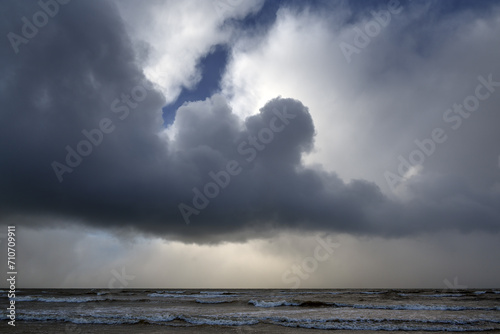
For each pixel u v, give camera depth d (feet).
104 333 53.83
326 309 88.84
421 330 57.67
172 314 75.66
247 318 68.69
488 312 79.41
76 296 150.30
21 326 60.54
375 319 67.87
